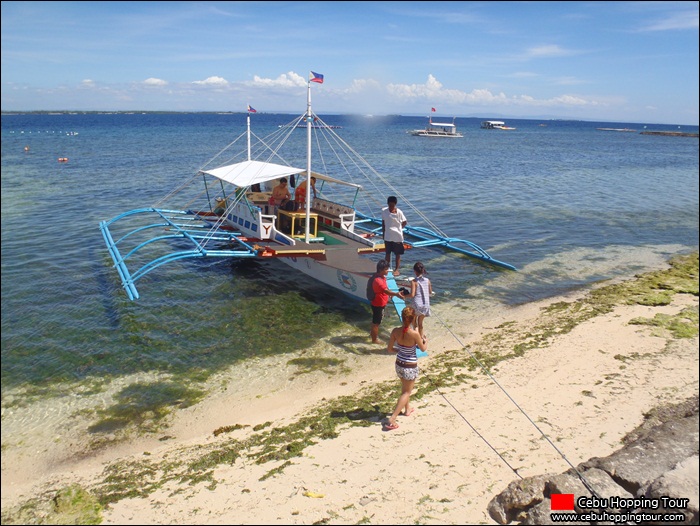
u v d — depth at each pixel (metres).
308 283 14.99
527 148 80.00
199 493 6.25
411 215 25.33
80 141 71.94
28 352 10.54
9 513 6.12
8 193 28.72
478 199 30.06
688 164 59.22
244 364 10.30
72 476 7.02
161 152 54.75
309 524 5.44
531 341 10.92
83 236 19.84
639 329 11.19
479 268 16.97
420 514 5.47
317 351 10.85
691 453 5.74
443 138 102.31
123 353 10.60
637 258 18.48
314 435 7.50
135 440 7.89
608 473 5.49
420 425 7.55
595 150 81.44
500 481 5.97
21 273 15.30
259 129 113.00
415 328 10.35
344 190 32.16
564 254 18.92
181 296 13.77
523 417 7.52
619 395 7.98
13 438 7.93
